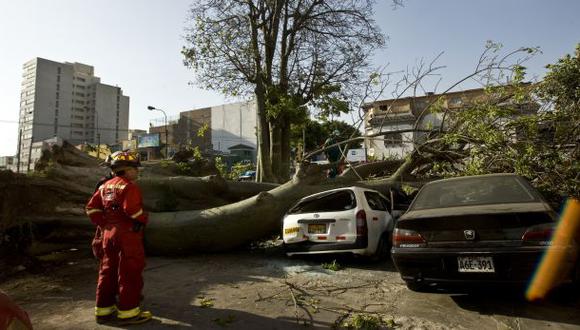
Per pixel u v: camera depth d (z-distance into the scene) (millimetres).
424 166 9836
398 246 4113
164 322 3820
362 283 5109
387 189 8836
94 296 4836
